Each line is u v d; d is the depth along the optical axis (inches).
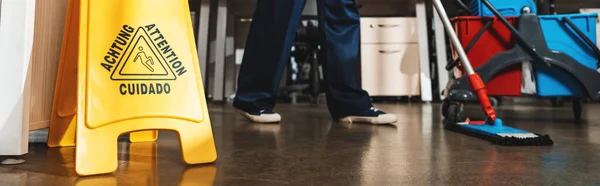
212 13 142.4
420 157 31.5
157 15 30.2
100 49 27.6
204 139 29.5
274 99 63.1
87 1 27.7
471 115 76.7
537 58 59.4
